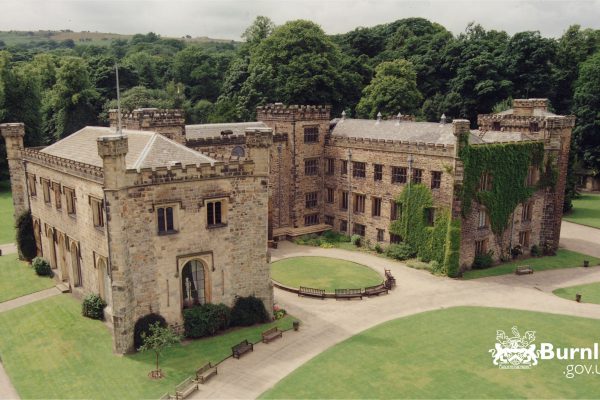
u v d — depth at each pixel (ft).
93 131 184.34
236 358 130.62
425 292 180.24
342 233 250.98
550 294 179.63
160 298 137.18
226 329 147.23
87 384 117.70
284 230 247.91
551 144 221.87
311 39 358.02
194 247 140.05
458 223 194.80
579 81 383.24
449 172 195.83
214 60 501.15
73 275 168.66
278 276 194.49
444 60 413.80
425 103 396.37
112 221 125.80
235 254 146.92
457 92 389.39
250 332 146.10
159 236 134.51
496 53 406.62
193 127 232.73
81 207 152.56
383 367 126.52
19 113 343.05
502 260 215.92
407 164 212.84
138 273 132.98
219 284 145.89
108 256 132.46
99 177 136.36
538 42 394.32
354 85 393.50
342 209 249.34
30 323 148.97
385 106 356.79
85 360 128.26
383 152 222.89
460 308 165.58
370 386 117.60
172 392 114.42
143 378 120.26
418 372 124.16
